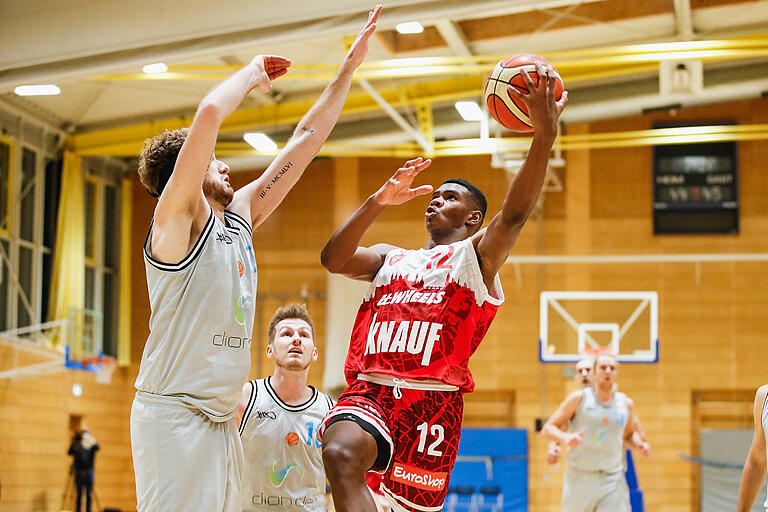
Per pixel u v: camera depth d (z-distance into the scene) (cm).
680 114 1952
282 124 1956
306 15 1027
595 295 1780
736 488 1814
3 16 1159
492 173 2019
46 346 1802
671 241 1947
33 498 1766
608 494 934
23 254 1862
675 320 1928
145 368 357
